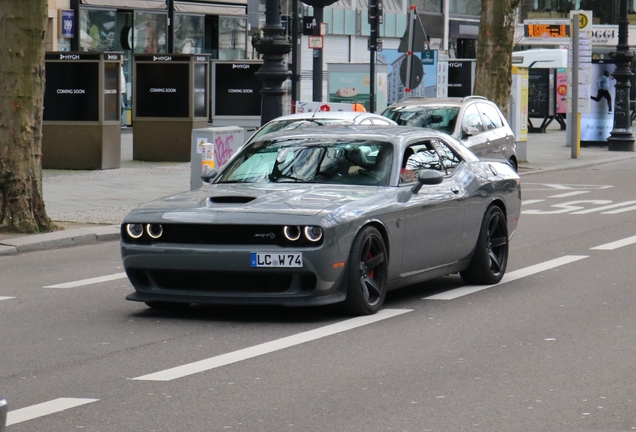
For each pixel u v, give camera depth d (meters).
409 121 24.06
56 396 8.19
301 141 12.63
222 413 7.70
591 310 11.70
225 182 12.30
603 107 43.34
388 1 62.72
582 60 38.53
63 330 10.76
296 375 8.82
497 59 35.34
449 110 24.19
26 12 17.98
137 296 11.30
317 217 10.73
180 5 48.09
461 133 23.77
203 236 10.91
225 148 22.19
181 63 32.34
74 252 16.84
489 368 9.05
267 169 12.29
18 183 17.92
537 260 15.43
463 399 8.06
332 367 9.09
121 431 7.28
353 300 11.14
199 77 32.62
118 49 45.56
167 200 11.65
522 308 11.83
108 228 18.62
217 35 50.62
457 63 46.28
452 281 13.73
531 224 19.86
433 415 7.64
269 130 21.53
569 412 7.71
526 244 17.14
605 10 74.62
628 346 9.89
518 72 35.47
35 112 18.17
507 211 13.77
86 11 43.72
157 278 11.23
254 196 11.37
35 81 18.11
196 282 11.06
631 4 75.06
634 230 18.80
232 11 51.06
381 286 11.52
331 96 37.81
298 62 46.84
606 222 20.06
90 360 9.41
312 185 11.88
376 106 38.75
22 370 9.04
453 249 12.70
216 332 10.60
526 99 35.81
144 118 32.66
